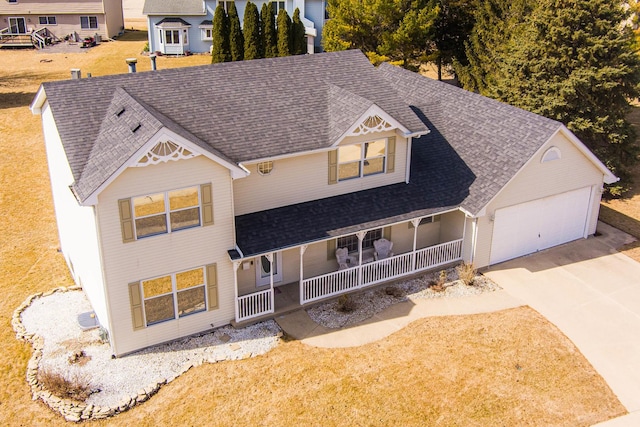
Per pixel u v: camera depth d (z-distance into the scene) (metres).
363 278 22.97
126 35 65.06
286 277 23.00
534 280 23.88
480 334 20.61
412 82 30.86
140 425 16.73
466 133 26.17
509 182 23.17
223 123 21.09
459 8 43.94
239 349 19.75
